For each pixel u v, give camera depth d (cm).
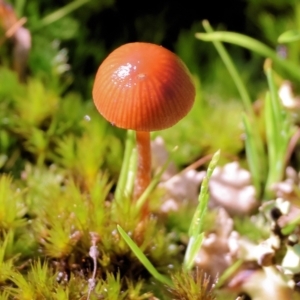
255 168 13
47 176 13
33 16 15
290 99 14
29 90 14
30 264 12
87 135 13
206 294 11
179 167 14
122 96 10
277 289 11
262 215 13
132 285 11
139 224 12
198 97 14
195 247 11
